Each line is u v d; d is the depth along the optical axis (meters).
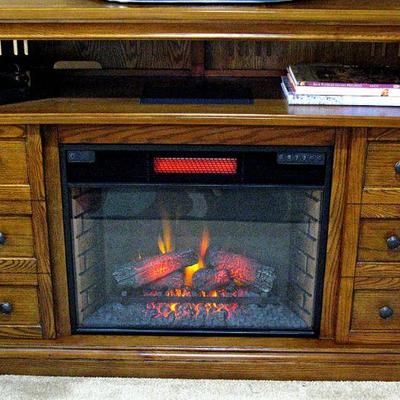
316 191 1.76
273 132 1.68
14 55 1.96
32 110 1.67
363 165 1.69
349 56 2.02
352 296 1.81
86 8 1.58
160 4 1.65
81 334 1.89
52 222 1.77
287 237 1.88
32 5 1.60
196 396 1.80
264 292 1.94
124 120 1.64
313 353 1.84
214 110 1.67
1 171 1.72
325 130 1.67
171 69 2.02
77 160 1.72
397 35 1.60
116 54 2.02
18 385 1.84
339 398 1.80
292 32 1.61
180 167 1.72
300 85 1.71
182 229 1.89
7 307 1.83
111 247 1.92
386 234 1.75
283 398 1.80
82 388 1.83
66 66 2.03
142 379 1.87
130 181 1.74
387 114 1.64
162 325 1.89
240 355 1.85
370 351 1.85
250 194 1.81
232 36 1.61
